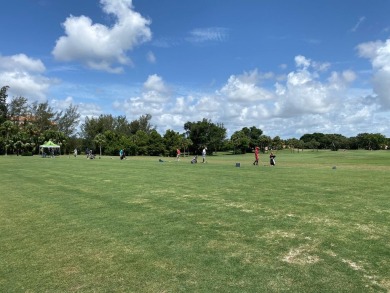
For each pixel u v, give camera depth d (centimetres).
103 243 884
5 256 807
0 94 12469
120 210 1281
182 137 12081
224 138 14200
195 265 719
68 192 1767
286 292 591
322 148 19975
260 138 15512
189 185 1931
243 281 638
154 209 1280
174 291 605
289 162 5212
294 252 782
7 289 633
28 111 13062
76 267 729
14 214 1265
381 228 953
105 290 619
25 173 2945
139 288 622
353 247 803
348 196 1475
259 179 2211
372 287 604
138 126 16025
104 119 15125
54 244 888
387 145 17962
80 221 1126
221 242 865
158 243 869
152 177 2439
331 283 622
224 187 1825
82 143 12938
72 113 13462
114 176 2552
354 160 5738
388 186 1794
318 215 1119
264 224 1023
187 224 1046
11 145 9794
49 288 634
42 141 10900
